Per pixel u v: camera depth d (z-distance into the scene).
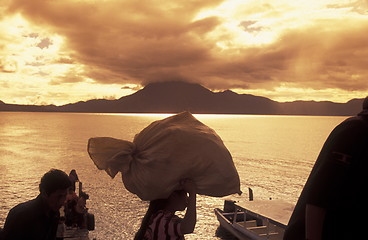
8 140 197.62
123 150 2.62
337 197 1.67
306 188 1.88
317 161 1.87
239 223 35.16
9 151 145.12
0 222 50.38
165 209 2.74
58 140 199.62
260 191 77.44
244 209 32.00
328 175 1.70
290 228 1.92
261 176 95.12
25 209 3.80
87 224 20.02
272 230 31.95
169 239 2.60
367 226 1.62
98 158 2.72
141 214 55.31
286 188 81.06
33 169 101.06
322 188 1.70
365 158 1.64
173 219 2.67
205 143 2.59
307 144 193.75
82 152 142.62
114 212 56.25
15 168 102.44
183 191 2.75
